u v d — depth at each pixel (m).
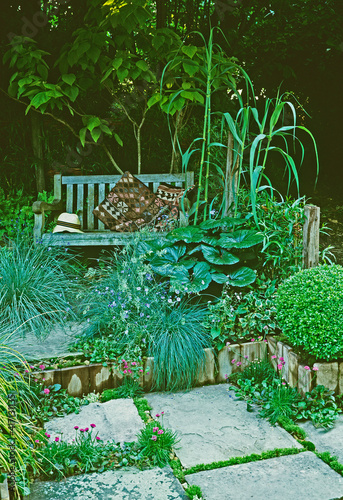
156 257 3.81
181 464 2.50
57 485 2.32
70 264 4.71
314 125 8.13
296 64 7.59
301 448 2.60
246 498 2.21
